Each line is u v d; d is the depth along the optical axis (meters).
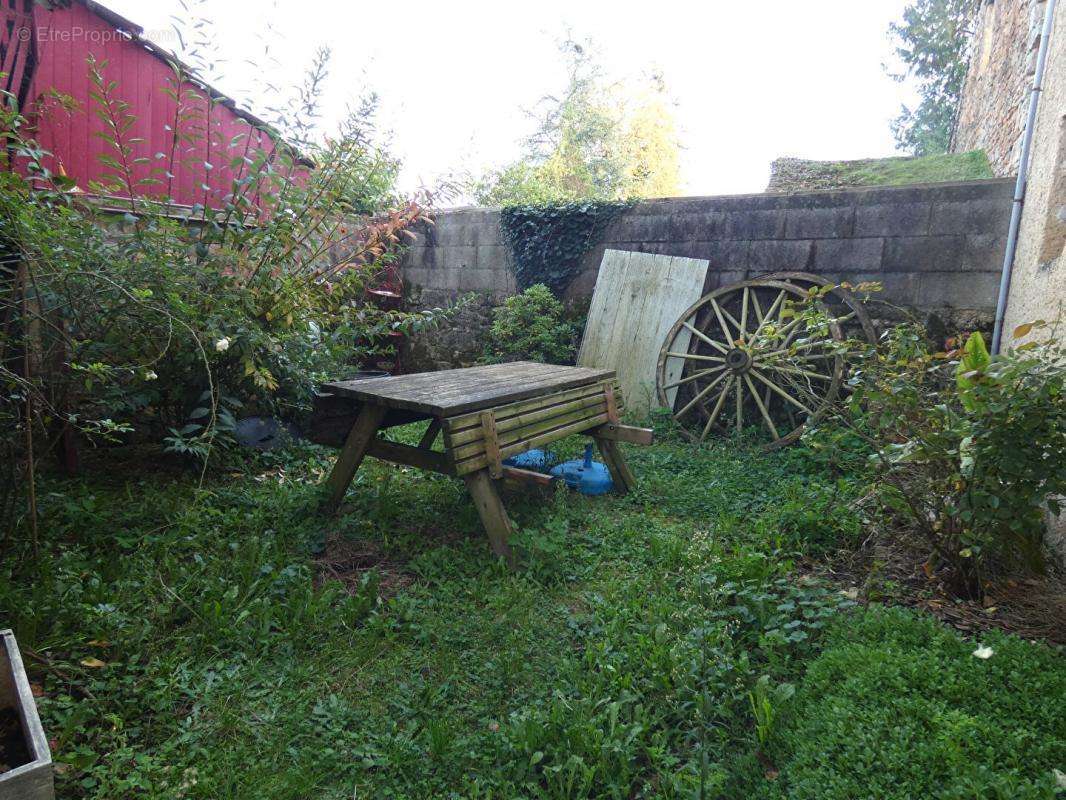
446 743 1.85
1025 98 5.01
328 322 4.59
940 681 1.82
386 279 7.65
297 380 4.12
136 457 4.22
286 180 4.16
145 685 2.04
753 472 4.50
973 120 9.84
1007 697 1.70
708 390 5.53
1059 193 3.50
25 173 4.34
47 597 2.30
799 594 2.53
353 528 3.33
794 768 1.63
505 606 2.61
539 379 3.74
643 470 4.57
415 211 5.08
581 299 6.62
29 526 2.79
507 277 7.05
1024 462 2.21
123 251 3.46
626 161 20.61
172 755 1.80
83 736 1.82
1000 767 1.49
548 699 2.07
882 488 2.80
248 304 3.74
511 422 3.16
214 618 2.33
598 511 3.79
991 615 2.40
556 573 2.91
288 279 3.99
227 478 3.93
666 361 5.88
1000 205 4.68
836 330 4.84
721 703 2.00
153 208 3.73
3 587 2.26
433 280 7.56
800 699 1.93
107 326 3.35
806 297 3.35
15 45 4.52
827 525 3.33
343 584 2.80
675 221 6.03
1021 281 4.18
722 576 2.76
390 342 7.77
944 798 1.38
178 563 2.75
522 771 1.75
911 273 5.04
